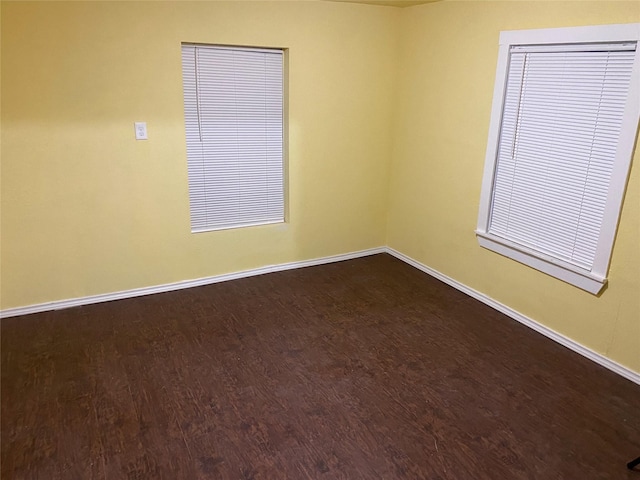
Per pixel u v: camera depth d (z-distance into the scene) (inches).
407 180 164.6
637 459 80.9
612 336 107.6
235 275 154.5
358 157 163.9
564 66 109.2
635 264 100.8
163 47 124.3
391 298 143.9
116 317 128.3
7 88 111.2
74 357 109.9
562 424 92.0
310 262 167.3
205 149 141.2
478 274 141.9
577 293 113.6
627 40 95.4
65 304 131.8
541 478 79.4
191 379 103.3
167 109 129.3
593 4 101.2
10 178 116.9
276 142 151.8
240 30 132.4
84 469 79.2
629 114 96.6
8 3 106.7
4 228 119.5
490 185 132.4
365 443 86.4
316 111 151.3
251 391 99.9
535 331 125.8
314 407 95.5
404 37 155.3
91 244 130.3
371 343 119.1
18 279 124.6
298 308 136.4
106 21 116.6
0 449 82.8
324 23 143.8
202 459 81.9
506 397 99.5
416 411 94.9
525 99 120.0
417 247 165.2
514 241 128.9
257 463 81.4
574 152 110.0
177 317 129.4
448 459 83.1
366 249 177.3
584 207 109.4
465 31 132.7
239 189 150.1
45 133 117.4
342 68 151.0
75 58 115.7
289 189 155.2
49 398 95.9
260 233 154.9
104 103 121.6
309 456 83.1
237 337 120.3
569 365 110.8
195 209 145.2
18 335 118.0
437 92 145.7
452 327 127.4
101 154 124.8
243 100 142.4
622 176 99.6
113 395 97.4
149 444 84.9
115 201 129.9
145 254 138.3
